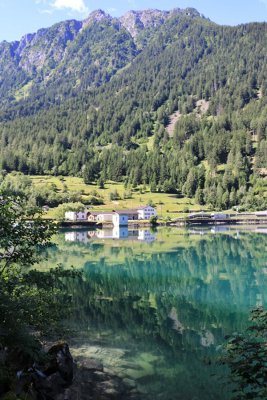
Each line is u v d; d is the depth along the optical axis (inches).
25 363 700.7
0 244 650.2
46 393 695.7
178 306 1514.5
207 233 4928.6
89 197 7539.4
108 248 3366.1
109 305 1510.8
